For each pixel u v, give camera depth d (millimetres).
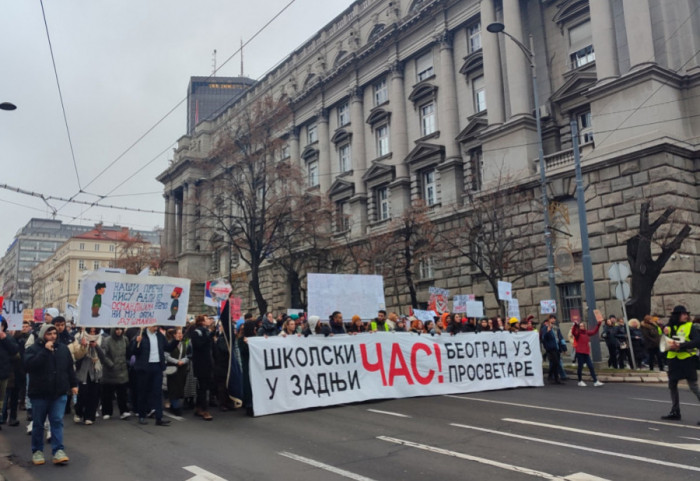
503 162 26688
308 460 7176
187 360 11484
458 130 31375
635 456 7004
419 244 28000
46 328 7609
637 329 18438
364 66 38656
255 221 32094
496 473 6387
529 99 27016
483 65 28891
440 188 31875
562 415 10047
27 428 9961
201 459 7410
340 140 40594
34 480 6672
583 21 25844
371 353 12383
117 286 10172
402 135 34938
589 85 24406
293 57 46562
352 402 11828
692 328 9406
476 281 28297
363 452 7539
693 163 21547
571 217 23594
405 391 12617
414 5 35188
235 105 54844
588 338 15148
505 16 27562
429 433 8672
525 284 25234
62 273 109438
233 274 43312
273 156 31469
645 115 21422
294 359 11375
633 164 21344
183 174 58875
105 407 11031
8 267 158625
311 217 31391
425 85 33344
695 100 21953
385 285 32281
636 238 18859
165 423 10070
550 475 6266
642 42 21859
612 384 15328
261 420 10266
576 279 23109
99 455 7898
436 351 13305
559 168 23812
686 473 6234
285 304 43656
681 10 22750
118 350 10836
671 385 9562
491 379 13984
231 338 11578
